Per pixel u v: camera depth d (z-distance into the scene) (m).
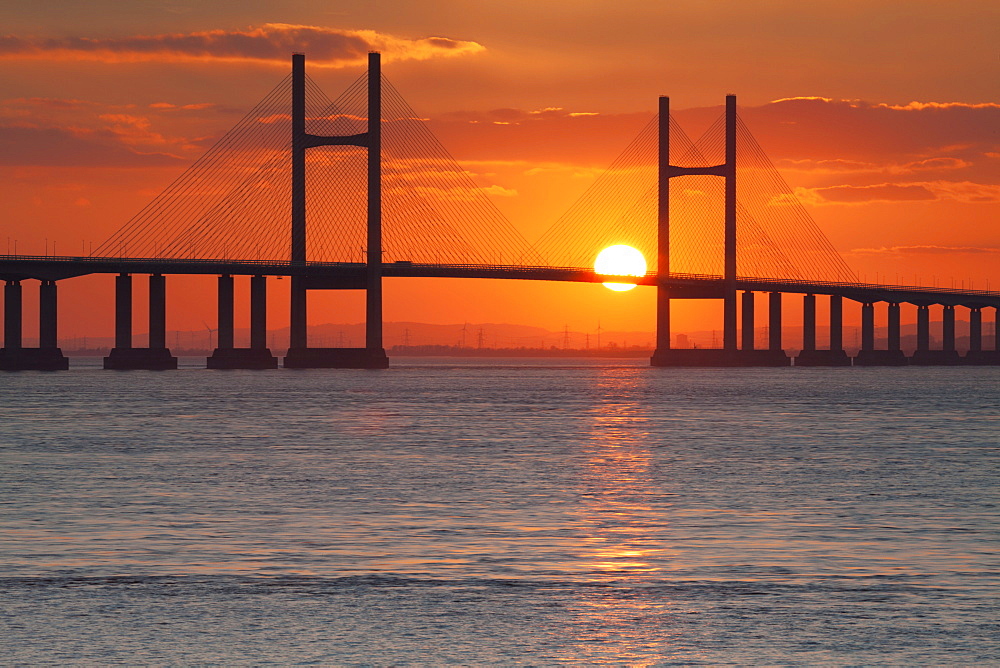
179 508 169.62
